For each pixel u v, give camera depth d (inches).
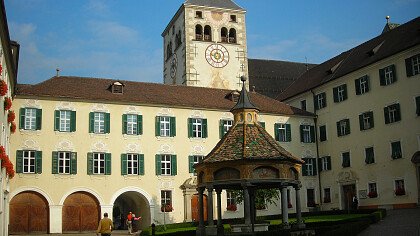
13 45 1707.7
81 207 2169.0
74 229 2138.3
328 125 2655.0
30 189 2084.2
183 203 2326.5
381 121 2309.3
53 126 2167.8
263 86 3309.5
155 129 2343.8
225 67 3152.1
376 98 2345.0
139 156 2288.4
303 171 2647.6
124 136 2279.8
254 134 1211.2
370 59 2412.6
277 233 1126.4
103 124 2256.4
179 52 3218.5
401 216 1774.1
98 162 2219.5
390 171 2239.2
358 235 1354.6
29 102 2146.9
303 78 3137.3
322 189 2659.9
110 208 2196.1
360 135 2431.1
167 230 1908.2
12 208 2059.5
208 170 1178.6
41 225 2090.3
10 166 1608.0
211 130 2455.7
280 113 2642.7
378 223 1609.3
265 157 1136.2
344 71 2586.1
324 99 2699.3
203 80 3085.6
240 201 2111.2
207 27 3171.8
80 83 2345.0
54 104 2187.5
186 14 3122.5
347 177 2487.7
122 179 2240.4
